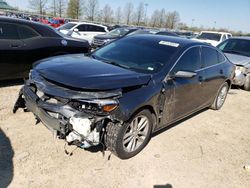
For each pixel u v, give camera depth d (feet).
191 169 11.42
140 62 12.83
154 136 13.75
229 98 23.75
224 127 16.57
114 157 11.39
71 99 9.77
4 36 17.87
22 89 12.64
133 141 11.32
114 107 9.77
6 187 8.98
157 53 13.34
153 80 11.59
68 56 13.65
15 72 18.86
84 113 9.68
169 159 11.88
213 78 16.57
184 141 13.79
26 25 19.07
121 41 15.26
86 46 22.53
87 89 9.64
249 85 26.94
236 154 13.26
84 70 10.95
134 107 10.31
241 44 29.86
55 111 10.00
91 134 9.91
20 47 18.51
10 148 11.08
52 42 20.16
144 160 11.51
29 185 9.21
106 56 13.83
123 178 10.21
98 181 9.86
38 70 11.43
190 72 12.42
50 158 10.75
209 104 18.35
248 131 16.48
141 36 15.71
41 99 10.67
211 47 16.75
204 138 14.53
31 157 10.65
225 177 11.24
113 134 10.37
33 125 13.23
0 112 14.32
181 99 13.53
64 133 9.93
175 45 14.06
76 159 10.90
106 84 9.95
